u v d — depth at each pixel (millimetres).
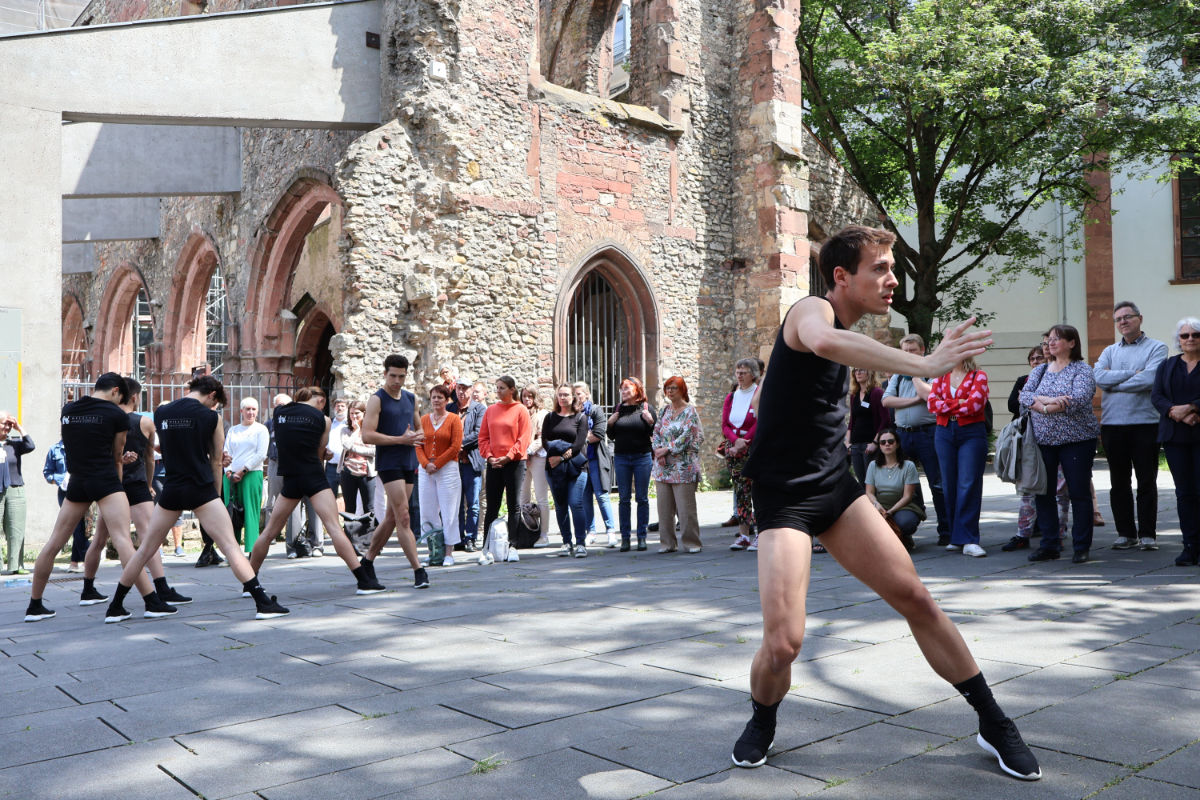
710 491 16094
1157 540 7695
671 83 16172
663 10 16203
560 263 14375
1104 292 23688
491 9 13500
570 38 19266
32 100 10484
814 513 2592
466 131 13094
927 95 16609
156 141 16203
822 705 3340
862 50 17859
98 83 10969
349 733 3162
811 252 18125
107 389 5785
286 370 16281
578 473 8391
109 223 20297
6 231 10188
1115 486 7207
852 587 5895
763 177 16547
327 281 17828
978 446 7113
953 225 19750
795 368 2543
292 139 15336
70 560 9211
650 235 15695
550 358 14094
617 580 6660
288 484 6227
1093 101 16641
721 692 3561
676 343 16000
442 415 7988
